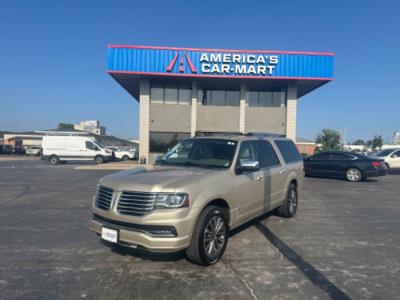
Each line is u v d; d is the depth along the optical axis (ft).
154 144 70.95
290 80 66.13
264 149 19.71
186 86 71.41
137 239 12.11
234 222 15.30
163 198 12.16
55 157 82.64
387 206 27.40
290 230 19.34
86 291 11.12
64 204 26.58
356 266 13.71
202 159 16.74
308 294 11.09
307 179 47.75
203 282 11.93
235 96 72.43
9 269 12.99
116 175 14.47
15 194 31.53
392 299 10.79
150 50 63.36
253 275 12.64
